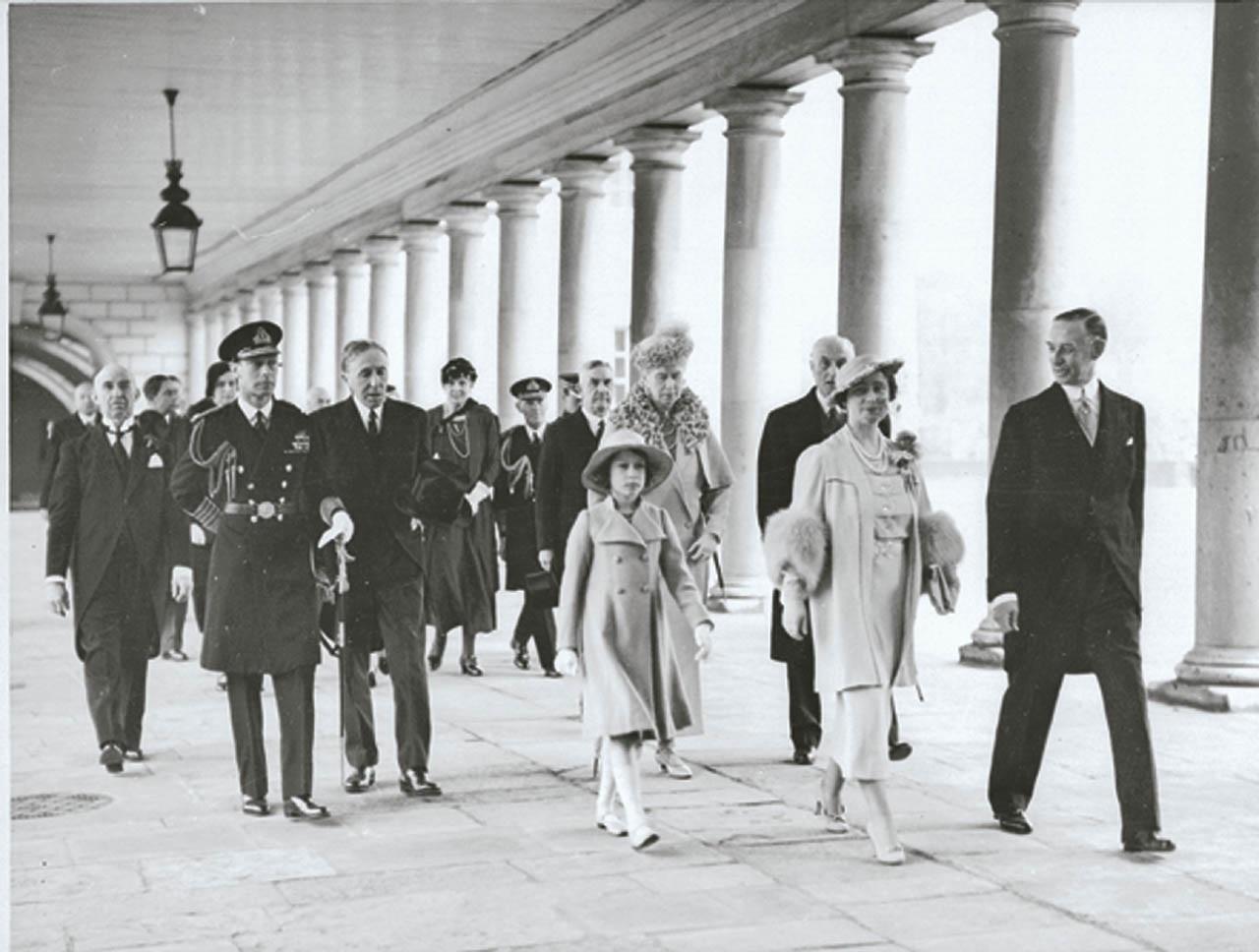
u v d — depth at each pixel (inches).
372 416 374.0
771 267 718.5
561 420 462.6
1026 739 338.6
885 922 278.1
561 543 460.1
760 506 404.8
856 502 319.0
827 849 327.3
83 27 725.9
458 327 1042.7
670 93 751.1
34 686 559.5
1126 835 323.0
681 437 406.6
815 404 402.3
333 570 371.9
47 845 335.6
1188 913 283.1
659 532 339.9
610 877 307.1
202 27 715.4
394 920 282.4
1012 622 333.7
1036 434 328.2
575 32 744.3
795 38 647.8
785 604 319.6
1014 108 541.0
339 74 825.5
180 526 428.1
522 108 893.2
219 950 267.3
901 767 406.9
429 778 395.9
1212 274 475.2
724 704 504.1
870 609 318.0
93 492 413.1
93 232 1264.8
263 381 356.2
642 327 786.2
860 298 618.5
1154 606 797.9
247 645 354.6
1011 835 337.7
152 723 482.3
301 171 1090.1
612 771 335.6
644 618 335.3
